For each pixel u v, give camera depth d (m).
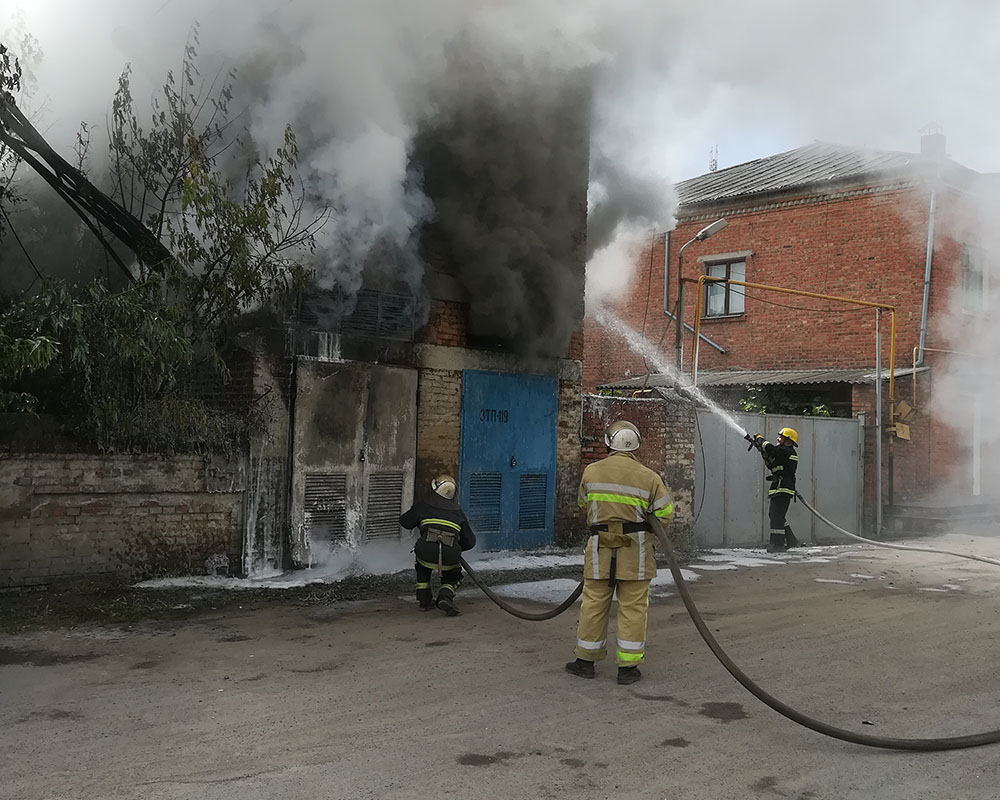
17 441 7.19
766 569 10.51
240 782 3.71
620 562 5.45
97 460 7.45
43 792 3.56
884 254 16.59
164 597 7.32
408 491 9.60
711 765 4.07
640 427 11.70
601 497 5.54
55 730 4.29
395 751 4.12
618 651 5.43
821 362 17.28
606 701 5.02
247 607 7.21
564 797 3.65
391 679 5.35
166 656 5.71
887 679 5.64
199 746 4.12
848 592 8.95
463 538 7.44
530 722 4.61
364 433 9.20
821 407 15.88
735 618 7.51
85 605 6.93
